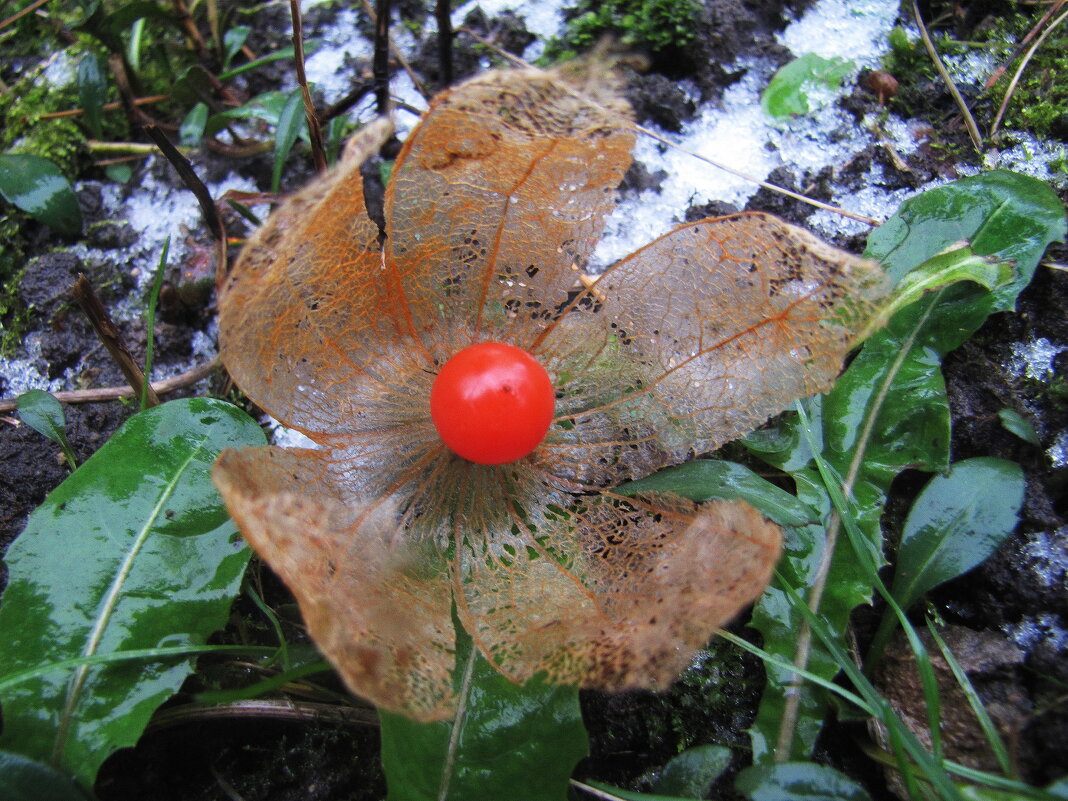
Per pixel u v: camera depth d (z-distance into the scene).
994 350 0.13
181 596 0.10
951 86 0.14
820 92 0.15
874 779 0.11
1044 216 0.12
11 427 0.13
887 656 0.11
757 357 0.10
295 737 0.11
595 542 0.10
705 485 0.10
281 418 0.10
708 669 0.11
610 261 0.14
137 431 0.11
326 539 0.09
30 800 0.09
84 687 0.10
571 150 0.09
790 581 0.11
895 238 0.12
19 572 0.10
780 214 0.14
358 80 0.16
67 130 0.15
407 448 0.11
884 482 0.11
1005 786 0.09
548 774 0.09
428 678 0.08
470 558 0.10
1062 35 0.15
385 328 0.10
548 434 0.11
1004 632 0.11
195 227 0.15
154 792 0.11
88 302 0.11
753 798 0.09
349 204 0.09
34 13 0.17
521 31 0.16
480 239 0.10
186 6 0.15
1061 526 0.11
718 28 0.15
